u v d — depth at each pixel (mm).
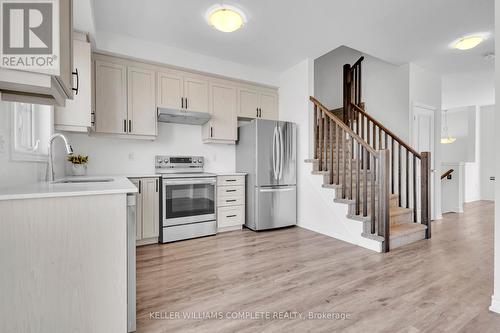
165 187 3199
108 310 1308
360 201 3414
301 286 2031
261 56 3791
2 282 1106
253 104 4219
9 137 1527
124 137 3271
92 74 2984
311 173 3793
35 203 1154
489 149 7105
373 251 2859
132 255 1439
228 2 2512
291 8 2619
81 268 1247
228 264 2492
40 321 1169
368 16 2773
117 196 1330
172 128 3811
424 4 2559
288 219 3955
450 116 7586
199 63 3656
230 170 4285
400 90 4188
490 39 3312
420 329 1490
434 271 2307
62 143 2699
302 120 4016
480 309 1700
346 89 4480
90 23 2422
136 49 3195
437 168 4527
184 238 3332
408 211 3492
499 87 1698
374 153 2881
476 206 6082
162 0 2479
